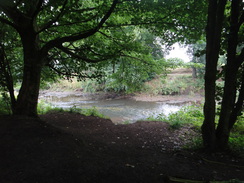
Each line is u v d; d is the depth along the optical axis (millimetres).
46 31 7219
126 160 4082
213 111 4938
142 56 8219
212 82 4871
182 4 5859
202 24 6125
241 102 5098
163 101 20734
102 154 4371
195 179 3209
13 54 8547
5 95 7109
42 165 3219
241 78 5535
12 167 3104
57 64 8164
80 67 8266
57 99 23141
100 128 7750
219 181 2992
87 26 6602
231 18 4832
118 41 7637
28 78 6070
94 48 7211
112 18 7211
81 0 7219
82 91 28656
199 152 4926
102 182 2918
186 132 7254
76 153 3934
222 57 19094
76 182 2818
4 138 4012
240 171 3648
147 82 26094
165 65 8453
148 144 5879
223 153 4773
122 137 6617
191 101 20000
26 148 3771
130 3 5527
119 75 9734
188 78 26094
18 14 5629
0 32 6449
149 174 3375
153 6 5559
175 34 6949
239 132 7750
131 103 19844
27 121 5113
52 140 4273
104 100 22250
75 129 7105
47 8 5375
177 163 4090
